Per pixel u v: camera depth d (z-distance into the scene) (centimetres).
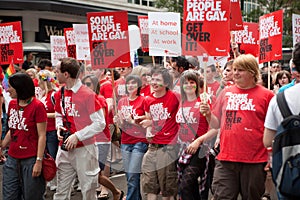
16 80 468
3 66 1060
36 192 480
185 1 585
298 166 297
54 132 690
